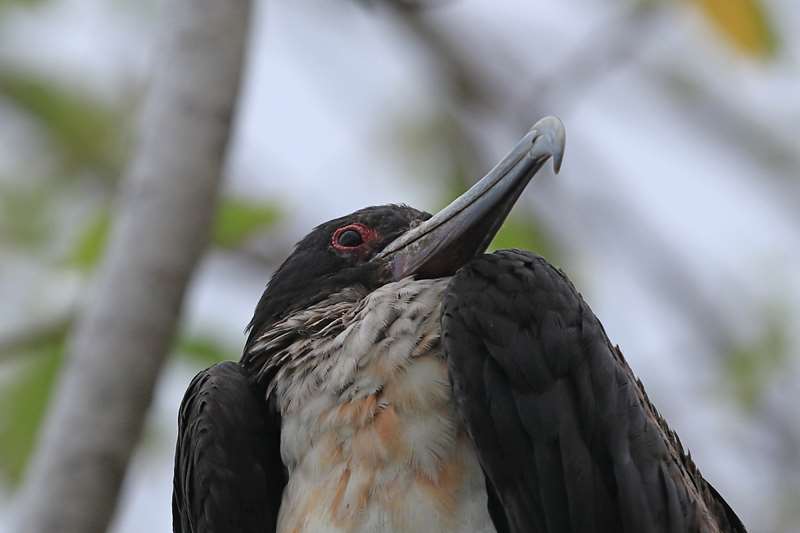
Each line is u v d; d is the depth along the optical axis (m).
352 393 10.38
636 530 9.74
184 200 11.77
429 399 10.23
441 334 10.25
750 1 13.92
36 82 15.77
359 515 10.05
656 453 9.93
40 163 15.55
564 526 9.84
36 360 13.79
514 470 9.91
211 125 11.87
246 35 12.09
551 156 10.68
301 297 12.01
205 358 14.37
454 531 9.95
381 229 12.10
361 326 10.62
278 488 10.77
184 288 11.74
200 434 10.70
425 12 15.67
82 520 11.41
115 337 11.62
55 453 11.48
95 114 15.77
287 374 10.86
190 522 10.79
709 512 10.60
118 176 15.50
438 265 11.55
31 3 15.80
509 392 9.98
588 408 9.92
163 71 11.98
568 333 10.07
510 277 10.26
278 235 14.77
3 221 14.80
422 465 10.06
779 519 15.39
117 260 11.73
